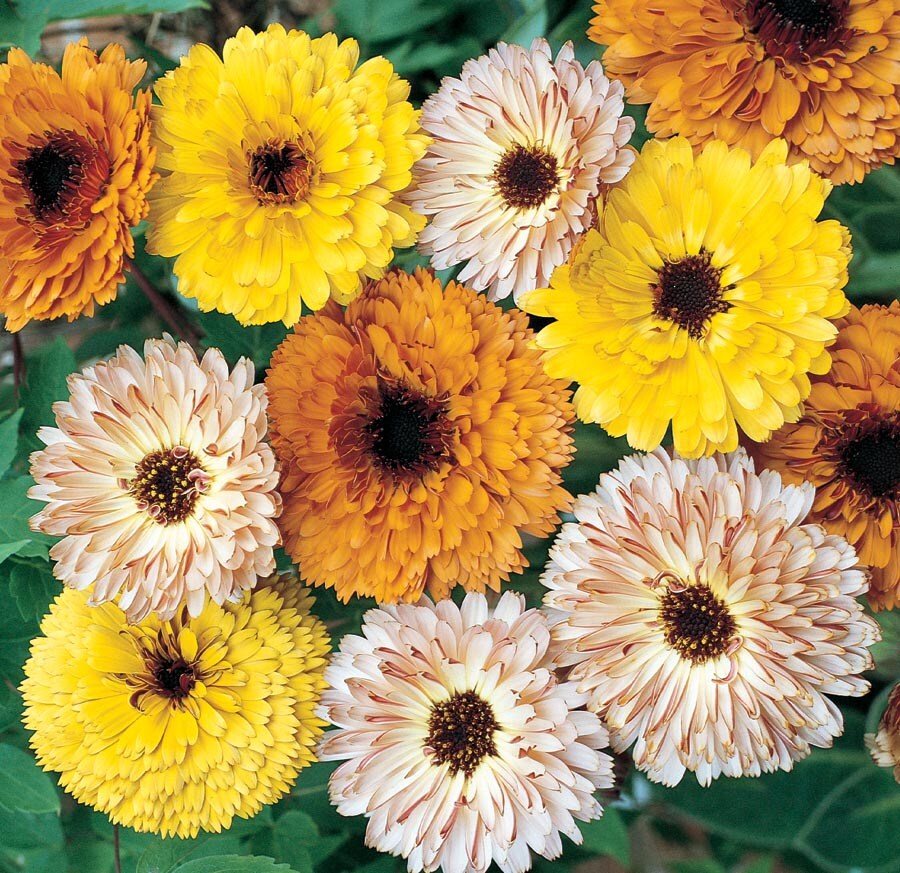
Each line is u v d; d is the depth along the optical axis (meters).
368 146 0.34
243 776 0.35
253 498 0.34
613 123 0.34
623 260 0.34
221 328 0.40
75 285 0.35
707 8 0.35
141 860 0.37
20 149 0.35
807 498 0.34
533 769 0.34
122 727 0.35
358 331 0.34
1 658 0.39
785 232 0.34
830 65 0.35
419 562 0.35
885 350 0.35
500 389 0.34
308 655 0.36
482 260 0.36
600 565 0.34
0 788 0.39
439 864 0.35
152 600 0.34
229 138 0.35
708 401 0.34
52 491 0.35
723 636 0.34
